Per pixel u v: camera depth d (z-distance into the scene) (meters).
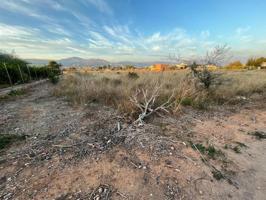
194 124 4.10
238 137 3.48
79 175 2.26
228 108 5.48
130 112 4.43
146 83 7.84
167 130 3.68
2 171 2.32
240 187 2.15
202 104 5.51
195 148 2.99
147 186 2.10
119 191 2.01
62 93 7.53
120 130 3.58
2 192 1.96
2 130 3.64
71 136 3.35
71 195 1.93
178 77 9.23
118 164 2.51
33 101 6.42
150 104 4.78
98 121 4.09
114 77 12.09
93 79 10.69
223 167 2.52
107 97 6.01
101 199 1.89
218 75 7.29
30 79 16.30
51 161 2.56
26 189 2.01
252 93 7.54
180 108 4.82
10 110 5.16
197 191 2.06
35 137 3.32
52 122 4.11
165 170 2.40
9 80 12.61
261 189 2.12
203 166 2.52
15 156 2.68
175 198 1.94
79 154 2.75
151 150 2.88
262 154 2.89
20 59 21.05
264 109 5.41
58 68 29.47
